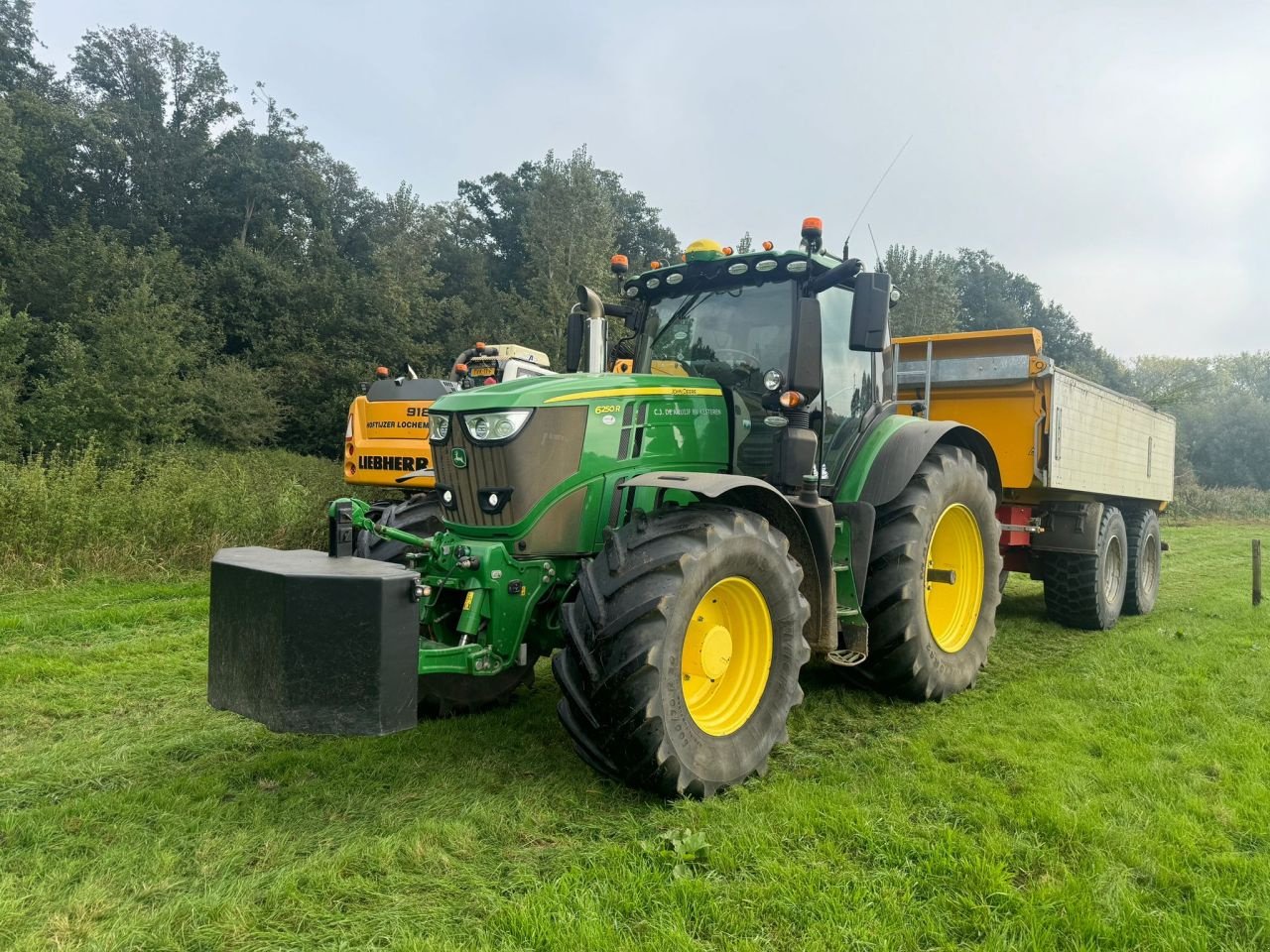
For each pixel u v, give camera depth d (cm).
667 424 398
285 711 284
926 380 654
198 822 301
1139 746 382
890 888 256
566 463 360
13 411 1623
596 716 314
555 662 331
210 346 2378
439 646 344
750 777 347
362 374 2428
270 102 3531
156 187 3138
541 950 225
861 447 462
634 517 353
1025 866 273
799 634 370
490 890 258
